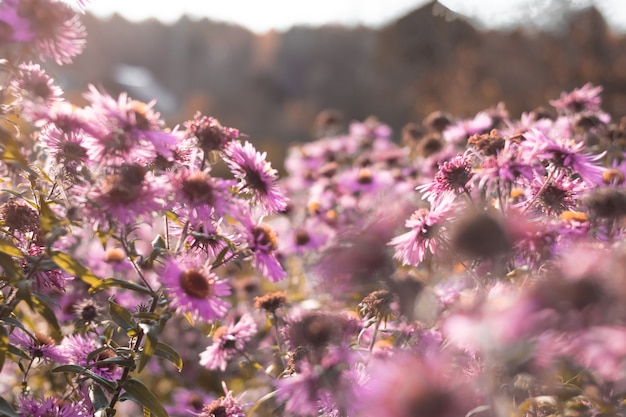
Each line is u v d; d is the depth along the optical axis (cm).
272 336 95
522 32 367
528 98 364
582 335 53
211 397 97
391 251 63
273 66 1170
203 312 64
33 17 62
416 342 66
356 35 1069
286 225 127
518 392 64
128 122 63
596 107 99
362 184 129
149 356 63
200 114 67
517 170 67
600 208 65
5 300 70
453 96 398
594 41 338
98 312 80
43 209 63
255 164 68
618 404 60
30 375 84
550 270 61
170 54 1384
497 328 53
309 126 923
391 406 53
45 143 67
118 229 64
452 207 64
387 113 609
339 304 75
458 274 72
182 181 64
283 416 69
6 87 67
